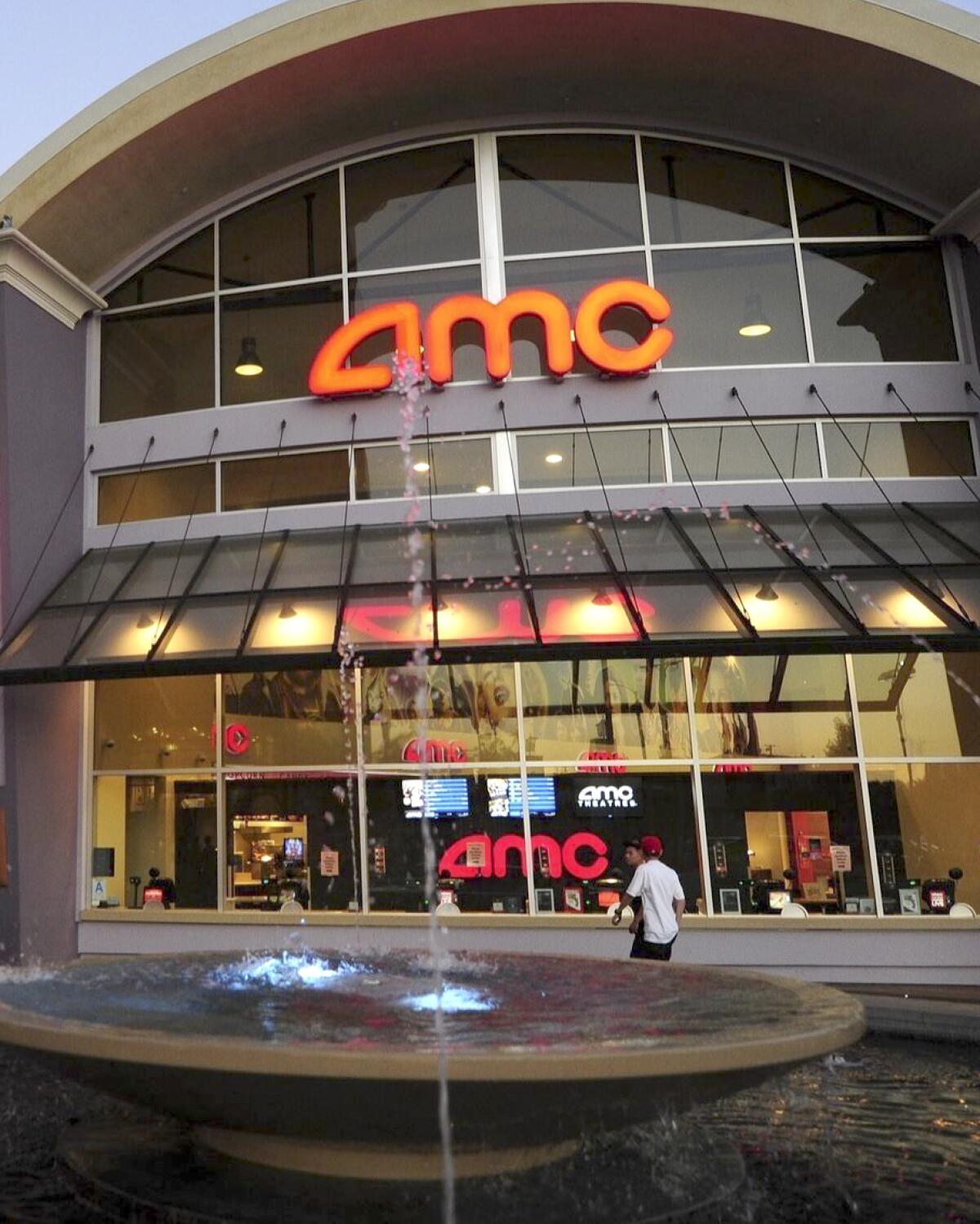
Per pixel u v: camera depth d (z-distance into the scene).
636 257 14.90
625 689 13.20
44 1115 6.36
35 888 13.03
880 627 11.06
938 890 12.32
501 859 12.98
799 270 14.73
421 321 14.98
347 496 14.36
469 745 13.31
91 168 14.35
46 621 13.29
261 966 7.27
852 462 14.02
